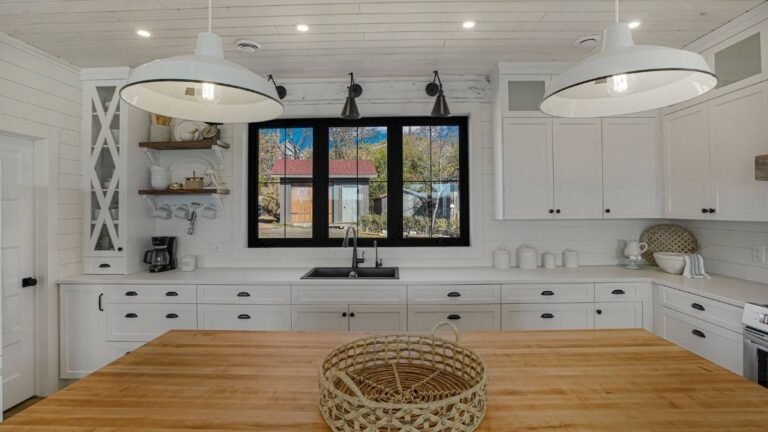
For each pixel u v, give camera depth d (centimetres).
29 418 91
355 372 115
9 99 246
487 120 326
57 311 278
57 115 279
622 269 305
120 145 297
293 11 220
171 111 125
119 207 297
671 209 284
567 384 109
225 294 272
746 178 225
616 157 297
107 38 250
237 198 329
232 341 147
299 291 271
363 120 341
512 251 326
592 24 238
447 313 268
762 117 216
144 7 214
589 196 296
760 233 248
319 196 340
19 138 260
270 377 115
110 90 305
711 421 89
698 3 212
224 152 330
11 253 256
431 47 269
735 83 231
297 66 301
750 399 99
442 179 342
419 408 78
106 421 90
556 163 296
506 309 268
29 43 255
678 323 242
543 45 267
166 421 90
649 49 95
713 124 247
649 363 124
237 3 211
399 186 339
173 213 331
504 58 289
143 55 277
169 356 131
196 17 225
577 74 101
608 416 92
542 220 327
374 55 282
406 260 326
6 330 253
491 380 112
